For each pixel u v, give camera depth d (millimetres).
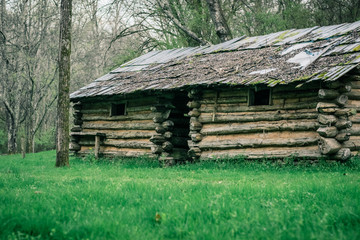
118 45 38750
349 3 23688
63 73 13312
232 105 12805
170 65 16844
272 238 3438
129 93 14641
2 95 32656
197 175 9703
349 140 10898
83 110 17891
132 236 3621
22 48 32062
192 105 13352
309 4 25062
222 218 4227
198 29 27516
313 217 4105
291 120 11453
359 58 10477
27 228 3861
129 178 9328
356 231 3619
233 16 28953
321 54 11984
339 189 5859
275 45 14656
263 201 5098
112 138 16375
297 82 10578
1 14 32406
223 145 12625
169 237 3744
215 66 14312
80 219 4160
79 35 36031
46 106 35719
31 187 6887
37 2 33312
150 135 14844
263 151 11742
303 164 10805
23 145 20828
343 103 10492
